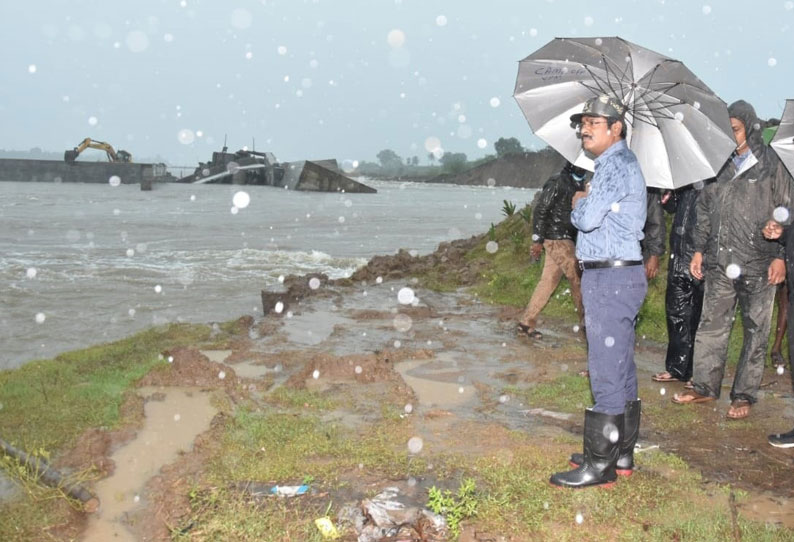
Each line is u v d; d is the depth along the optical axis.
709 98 4.41
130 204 45.78
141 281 13.10
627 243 3.96
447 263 13.77
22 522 3.53
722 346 5.64
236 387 5.82
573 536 3.48
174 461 4.35
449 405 5.61
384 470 4.22
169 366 6.06
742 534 3.48
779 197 5.17
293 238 23.58
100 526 3.60
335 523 3.58
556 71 4.96
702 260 5.75
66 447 4.46
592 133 3.99
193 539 3.41
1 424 4.74
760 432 5.09
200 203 49.03
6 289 11.91
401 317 9.09
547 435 4.93
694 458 4.59
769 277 5.25
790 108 4.84
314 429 4.88
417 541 3.43
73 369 6.25
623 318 3.96
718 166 4.60
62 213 35.16
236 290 12.24
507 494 3.82
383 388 5.98
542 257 11.13
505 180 167.75
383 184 159.62
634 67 4.53
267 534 3.44
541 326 8.73
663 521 3.62
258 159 110.69
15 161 95.81
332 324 8.63
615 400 3.99
